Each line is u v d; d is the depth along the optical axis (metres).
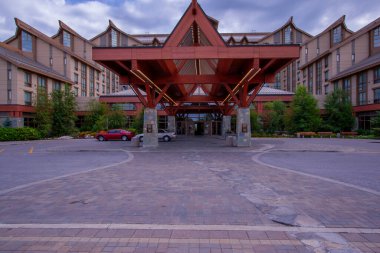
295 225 4.93
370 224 4.97
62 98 43.38
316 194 7.05
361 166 11.91
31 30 51.19
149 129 22.28
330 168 11.32
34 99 42.22
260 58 17.80
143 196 6.90
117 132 34.72
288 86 75.94
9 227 4.92
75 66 57.22
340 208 5.89
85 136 42.16
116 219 5.28
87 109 50.03
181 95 35.31
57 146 24.67
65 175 9.86
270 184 8.22
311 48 67.06
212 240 4.33
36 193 7.28
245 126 22.50
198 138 37.44
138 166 11.95
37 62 51.44
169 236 4.49
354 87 48.28
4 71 39.78
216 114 50.50
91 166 12.12
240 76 22.61
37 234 4.61
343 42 52.75
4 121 39.53
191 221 5.16
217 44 17.64
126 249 4.05
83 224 5.04
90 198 6.75
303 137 40.28
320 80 59.94
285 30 76.88
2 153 18.58
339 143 27.03
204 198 6.70
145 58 17.70
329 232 4.62
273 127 44.97
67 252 3.97
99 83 71.00
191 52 17.69
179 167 11.59
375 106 42.53
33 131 37.03
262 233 4.59
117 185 8.15
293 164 12.49
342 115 44.03
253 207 5.98
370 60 45.44
